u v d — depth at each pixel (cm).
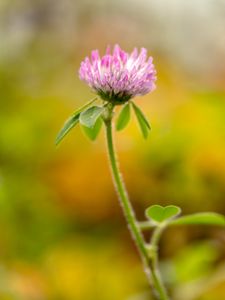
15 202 44
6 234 43
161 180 44
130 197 44
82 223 45
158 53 71
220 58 75
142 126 28
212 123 46
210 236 42
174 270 39
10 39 75
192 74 75
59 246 43
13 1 79
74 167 45
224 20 79
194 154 44
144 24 78
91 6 78
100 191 44
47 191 45
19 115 51
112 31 68
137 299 39
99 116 26
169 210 26
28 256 43
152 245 27
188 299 38
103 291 40
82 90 61
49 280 41
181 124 46
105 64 26
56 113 52
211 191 44
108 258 42
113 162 26
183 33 81
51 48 70
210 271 40
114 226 44
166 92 53
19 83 65
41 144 48
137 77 26
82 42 68
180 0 81
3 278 39
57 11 78
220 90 52
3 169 47
